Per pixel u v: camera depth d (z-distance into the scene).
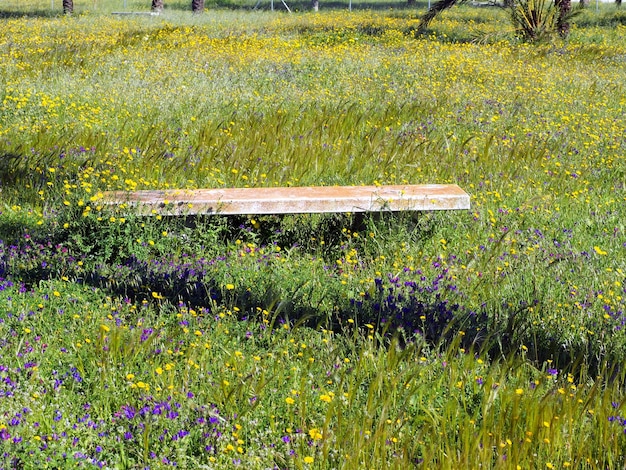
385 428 3.47
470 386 3.96
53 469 3.18
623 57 16.39
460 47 17.52
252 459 3.29
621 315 4.73
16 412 3.41
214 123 9.30
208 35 19.88
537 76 13.18
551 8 18.97
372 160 7.89
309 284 5.13
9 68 12.39
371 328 4.43
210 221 5.93
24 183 6.71
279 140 8.45
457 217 6.38
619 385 4.00
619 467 3.38
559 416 3.59
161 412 3.50
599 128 9.75
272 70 13.13
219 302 4.78
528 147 8.70
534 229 6.25
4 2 42.94
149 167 7.30
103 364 3.83
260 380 3.73
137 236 5.56
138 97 10.59
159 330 4.20
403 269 5.34
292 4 42.75
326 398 3.58
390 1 46.69
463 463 3.26
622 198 7.36
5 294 4.57
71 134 8.49
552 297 4.98
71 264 5.09
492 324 4.55
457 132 9.50
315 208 5.94
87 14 30.98
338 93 11.56
